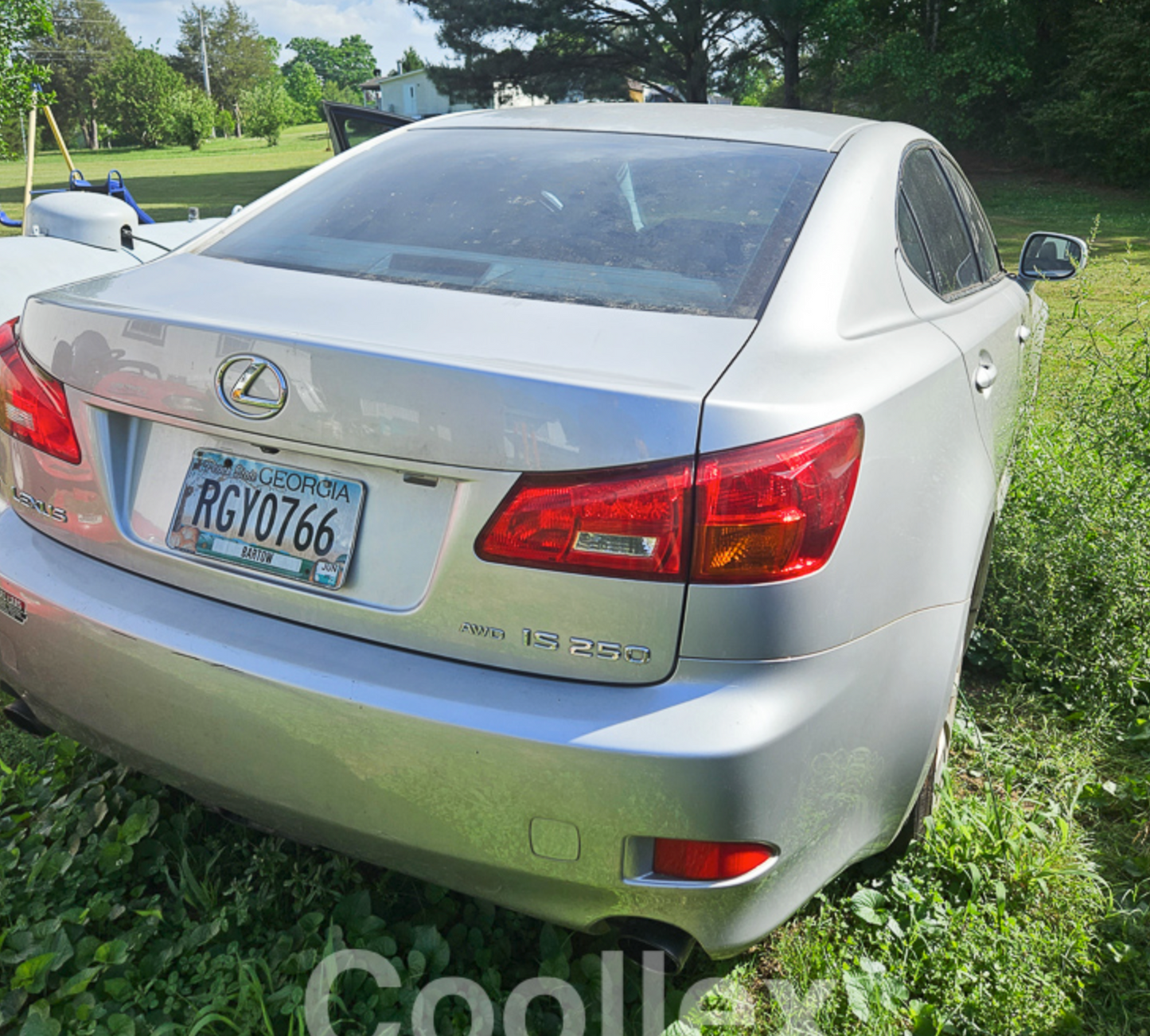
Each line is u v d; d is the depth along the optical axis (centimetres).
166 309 174
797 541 145
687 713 143
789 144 225
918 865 215
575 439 143
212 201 2516
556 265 187
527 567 146
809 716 150
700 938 154
